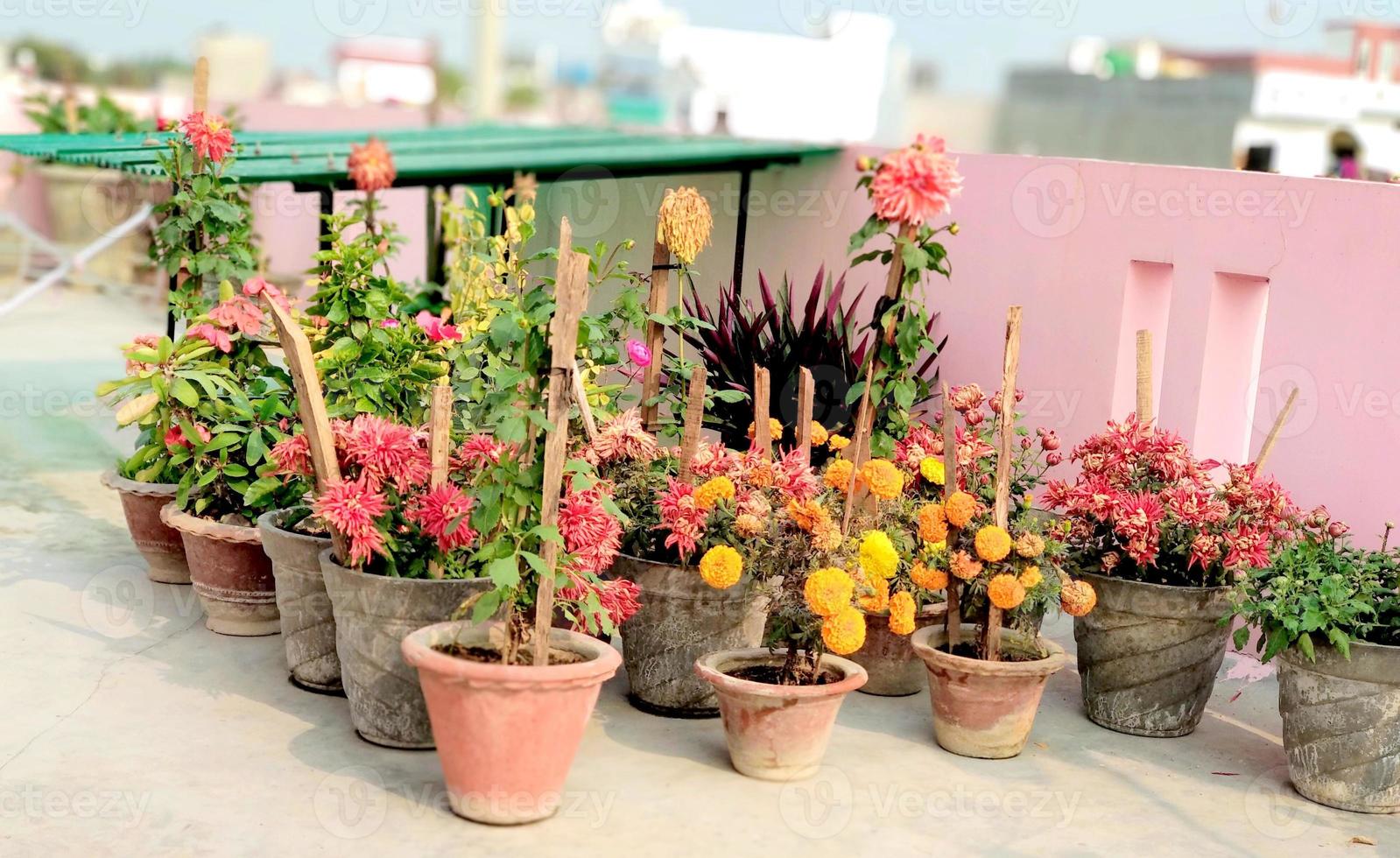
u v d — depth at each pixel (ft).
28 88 42.22
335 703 13.24
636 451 13.10
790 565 12.05
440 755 11.00
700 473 13.29
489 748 10.66
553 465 10.73
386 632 11.88
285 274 35.94
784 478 12.69
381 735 12.23
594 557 11.71
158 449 15.69
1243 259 15.76
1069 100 85.56
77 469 21.42
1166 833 11.69
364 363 14.85
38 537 17.80
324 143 24.20
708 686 13.38
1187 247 16.30
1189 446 16.37
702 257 22.99
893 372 13.55
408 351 14.99
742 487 12.98
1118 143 82.28
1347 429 14.79
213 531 14.24
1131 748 13.58
